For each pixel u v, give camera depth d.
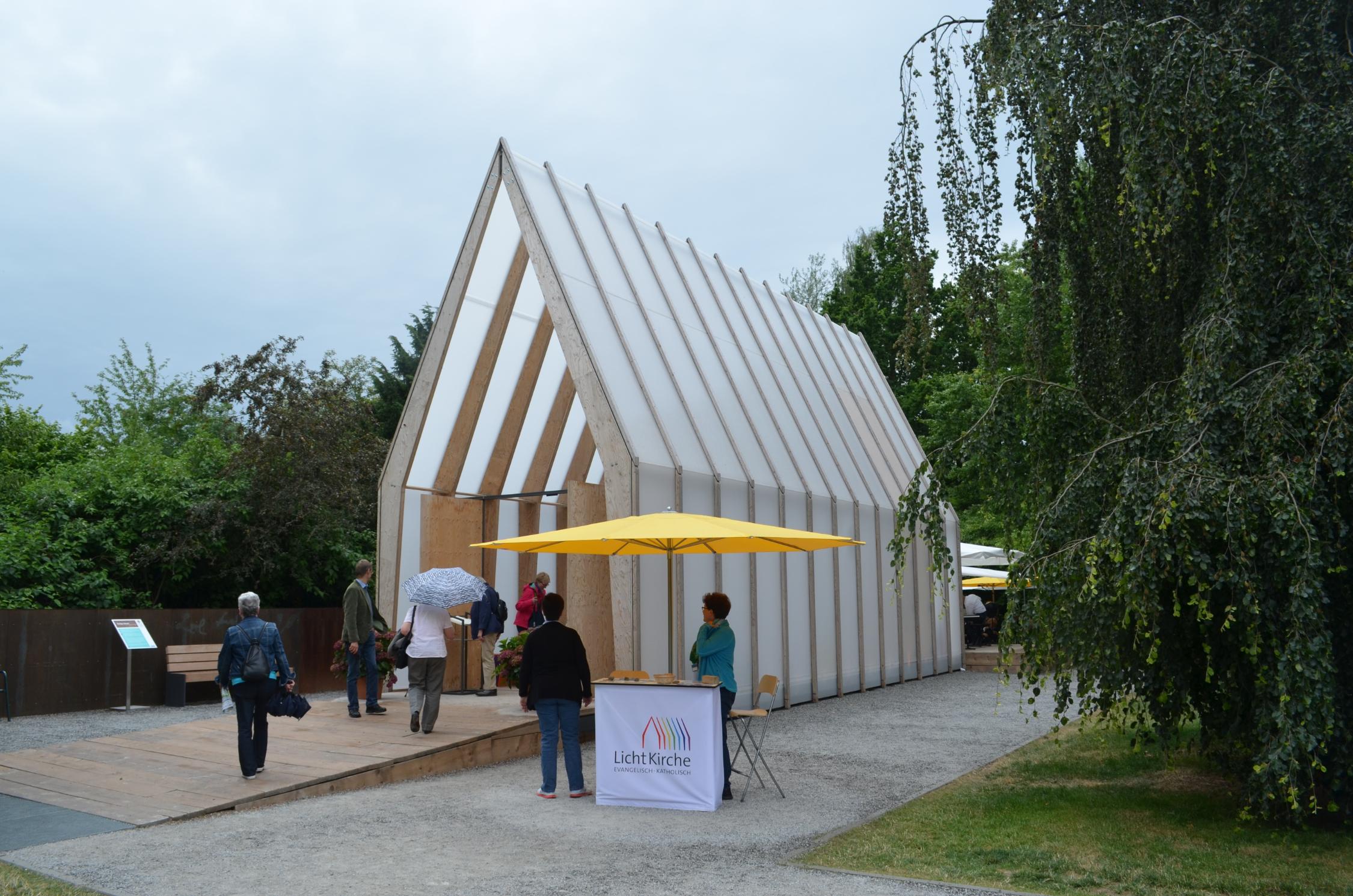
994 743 12.85
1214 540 7.04
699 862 7.06
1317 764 6.43
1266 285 7.64
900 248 9.52
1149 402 8.47
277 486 24.33
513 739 11.94
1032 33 7.98
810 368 21.94
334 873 6.71
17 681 16.05
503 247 15.59
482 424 17.17
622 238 17.42
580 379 13.82
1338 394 7.15
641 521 9.76
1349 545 7.18
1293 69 7.84
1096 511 7.93
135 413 32.09
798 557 17.28
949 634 23.61
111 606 19.70
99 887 6.33
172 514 21.95
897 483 22.47
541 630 9.61
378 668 15.09
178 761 10.40
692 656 9.51
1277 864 6.89
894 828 8.04
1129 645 7.81
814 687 17.22
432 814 8.63
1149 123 7.52
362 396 41.12
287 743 11.12
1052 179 8.92
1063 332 9.49
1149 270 8.48
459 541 17.16
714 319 18.83
